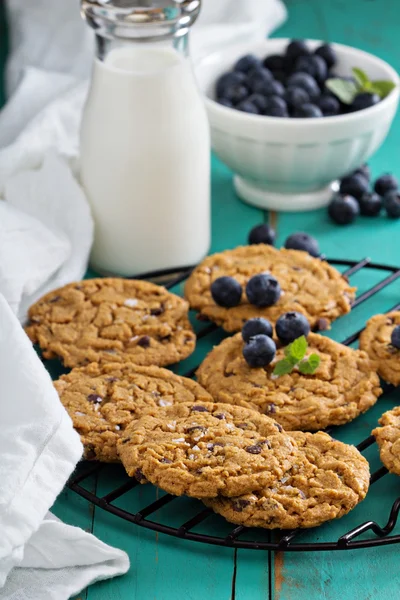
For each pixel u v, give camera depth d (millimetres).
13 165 845
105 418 688
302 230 870
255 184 887
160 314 760
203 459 651
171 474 646
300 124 828
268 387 709
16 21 1039
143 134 780
